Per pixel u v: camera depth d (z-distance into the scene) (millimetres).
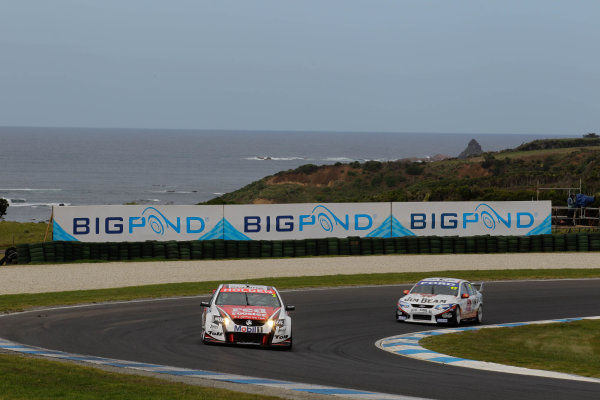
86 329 67500
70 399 36531
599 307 95438
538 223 161750
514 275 123312
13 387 38656
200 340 63531
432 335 72500
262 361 53781
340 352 60750
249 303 62562
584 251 156875
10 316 74625
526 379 50000
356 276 118125
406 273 122562
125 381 41781
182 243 136000
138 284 105188
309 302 93562
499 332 76625
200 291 98625
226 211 144000
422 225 155250
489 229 159125
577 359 64812
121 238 138125
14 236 170875
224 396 38531
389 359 57719
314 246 144625
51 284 102875
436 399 41219
